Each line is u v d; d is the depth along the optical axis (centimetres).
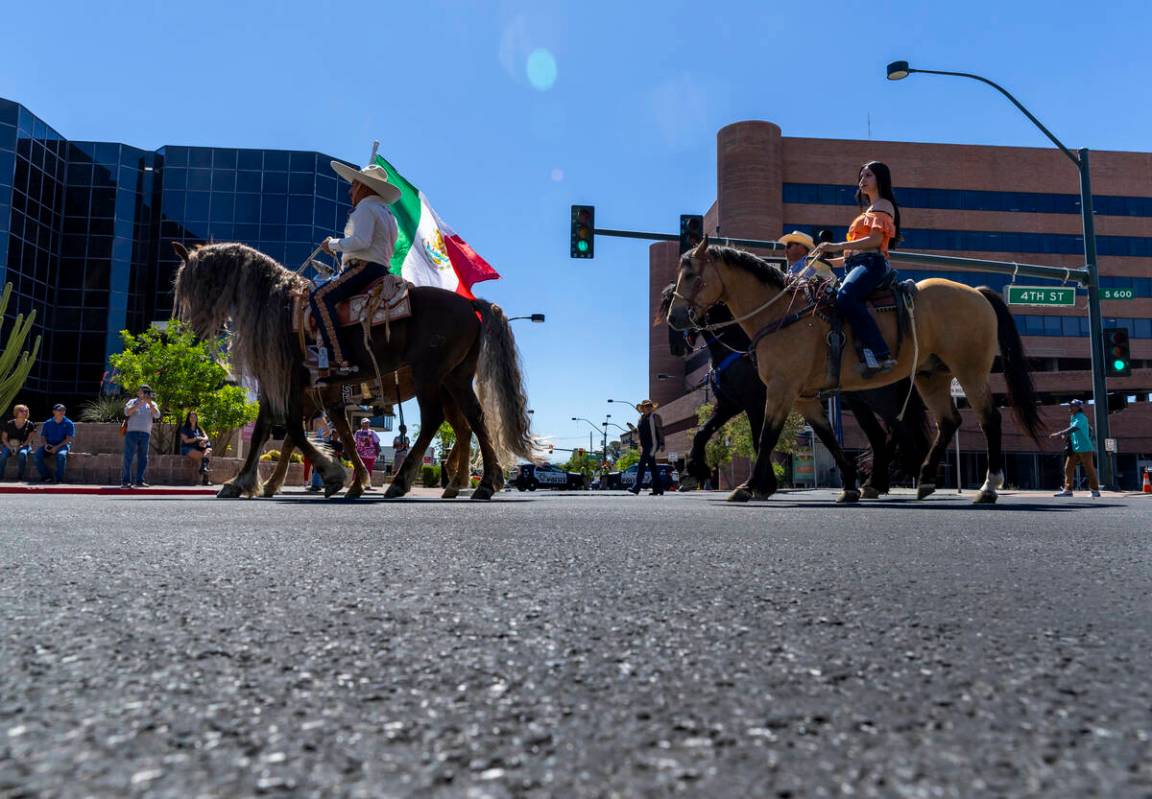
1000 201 5291
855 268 658
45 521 357
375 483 2228
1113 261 5275
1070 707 76
